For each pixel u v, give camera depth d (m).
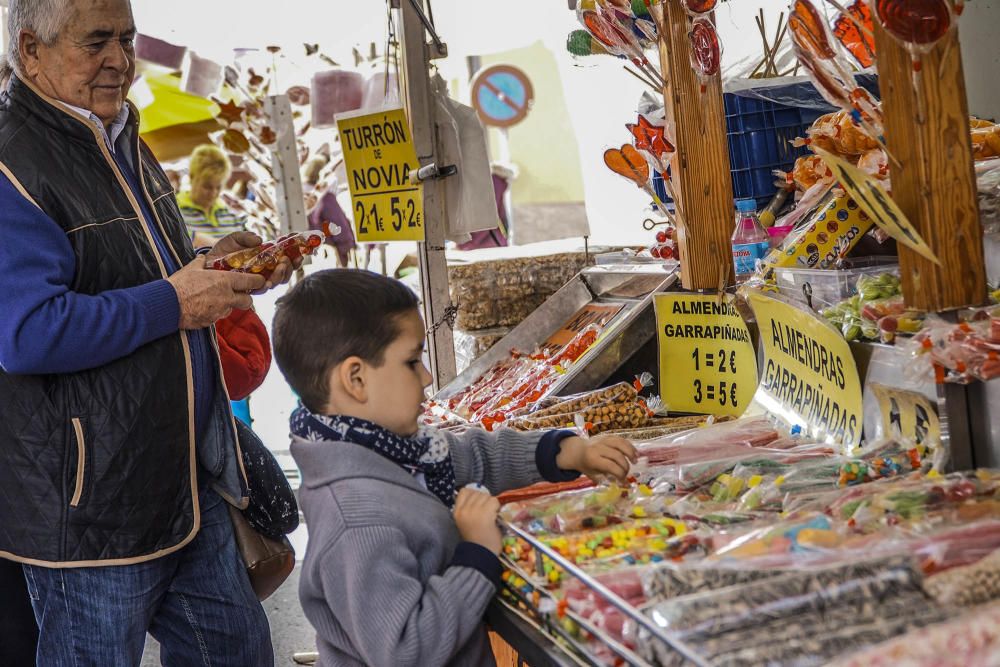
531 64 6.10
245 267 2.11
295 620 3.96
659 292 2.29
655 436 2.03
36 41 1.91
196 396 2.09
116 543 1.93
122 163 2.11
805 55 1.44
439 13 6.11
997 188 1.68
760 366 2.07
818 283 1.84
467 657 1.46
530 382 2.65
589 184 6.20
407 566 1.36
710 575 1.09
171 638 2.20
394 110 3.17
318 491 1.45
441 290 3.28
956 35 1.29
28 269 1.83
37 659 1.96
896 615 1.00
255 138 5.86
